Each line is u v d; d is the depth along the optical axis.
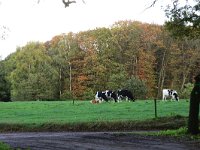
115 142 19.17
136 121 29.42
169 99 59.38
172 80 89.19
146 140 19.78
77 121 30.28
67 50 89.50
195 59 87.38
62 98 82.50
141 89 74.75
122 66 85.56
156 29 90.12
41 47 94.06
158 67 90.69
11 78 85.88
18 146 18.25
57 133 26.66
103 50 87.19
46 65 85.56
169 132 23.02
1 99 89.12
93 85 84.00
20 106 46.34
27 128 29.34
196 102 21.97
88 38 89.81
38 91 82.62
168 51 89.31
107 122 29.34
